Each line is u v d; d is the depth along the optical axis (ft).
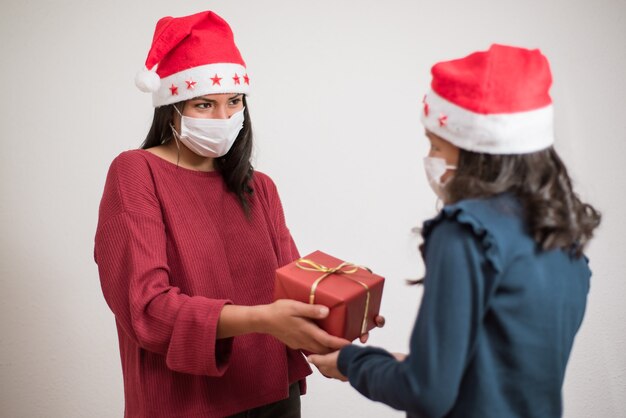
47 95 6.47
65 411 6.81
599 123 7.18
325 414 7.49
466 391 3.03
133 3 6.61
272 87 7.02
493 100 3.04
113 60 6.61
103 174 6.69
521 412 3.08
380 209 7.36
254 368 4.70
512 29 7.16
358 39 7.11
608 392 7.52
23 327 6.59
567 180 3.21
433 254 2.97
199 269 4.46
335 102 7.15
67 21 6.46
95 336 6.82
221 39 4.61
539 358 3.03
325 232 7.30
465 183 3.08
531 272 2.99
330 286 3.93
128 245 4.25
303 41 7.04
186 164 4.80
